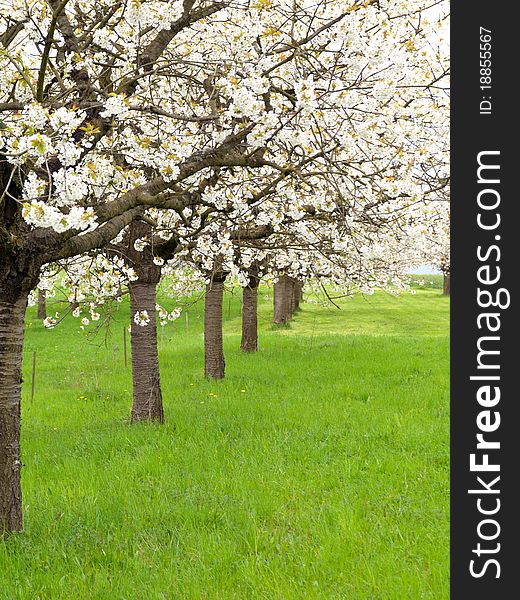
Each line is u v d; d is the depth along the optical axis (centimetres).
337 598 484
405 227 906
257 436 919
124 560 552
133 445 905
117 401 1327
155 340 1056
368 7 644
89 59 734
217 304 1467
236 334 2669
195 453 842
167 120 771
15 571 525
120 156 816
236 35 690
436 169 886
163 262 959
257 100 562
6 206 535
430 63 840
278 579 516
